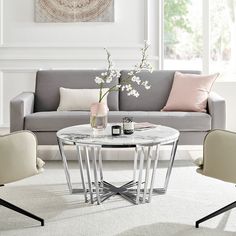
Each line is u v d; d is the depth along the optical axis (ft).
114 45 18.25
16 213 9.36
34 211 9.48
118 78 15.40
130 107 15.16
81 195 10.57
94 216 9.16
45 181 11.76
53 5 18.11
